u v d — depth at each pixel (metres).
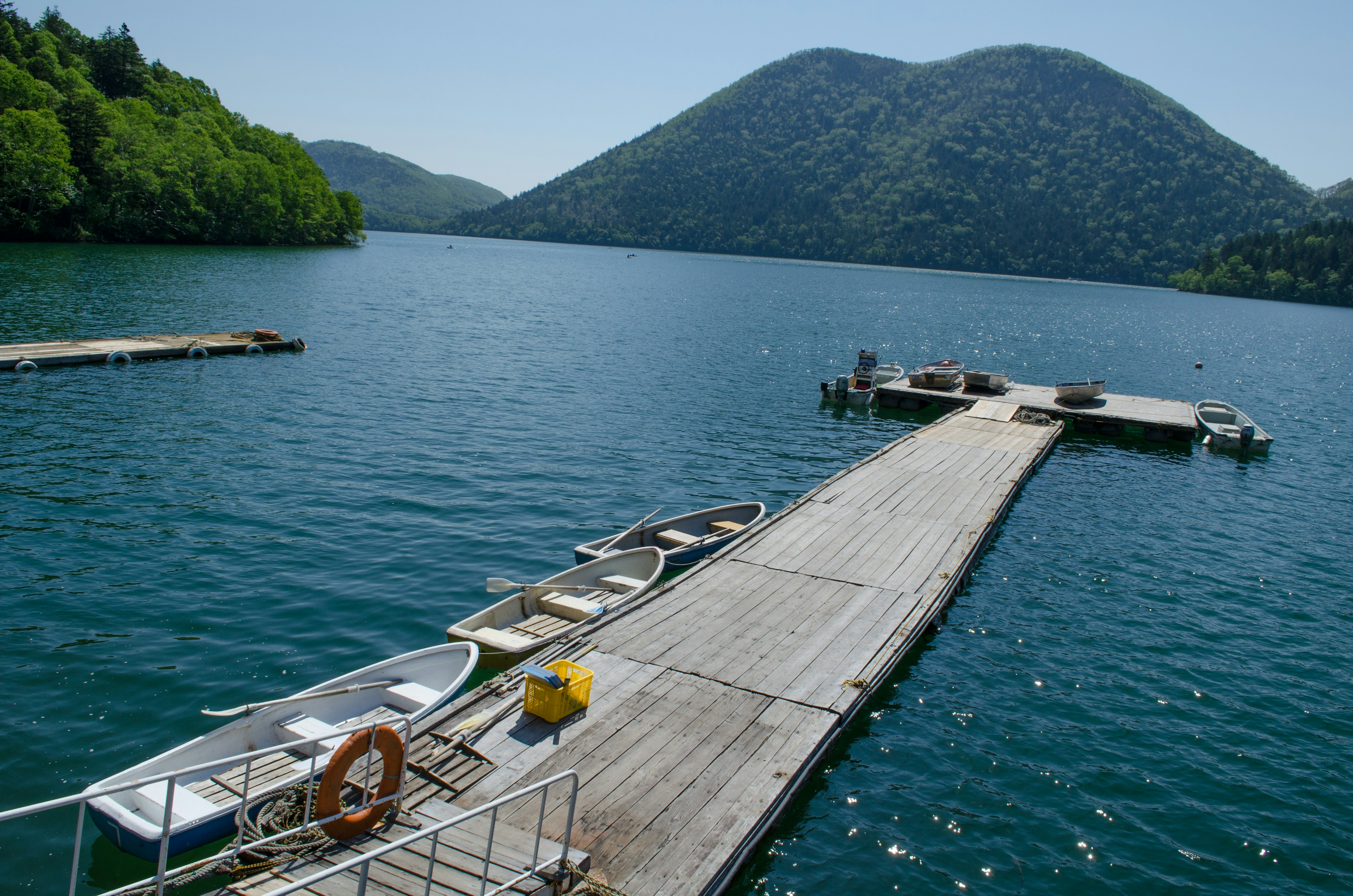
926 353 64.62
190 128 125.44
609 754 10.69
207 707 12.66
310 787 8.78
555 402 36.72
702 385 43.53
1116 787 11.96
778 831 10.64
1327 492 28.84
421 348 49.06
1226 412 39.50
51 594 15.88
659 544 20.31
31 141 94.25
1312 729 13.78
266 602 16.23
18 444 25.22
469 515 22.02
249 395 33.78
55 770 10.99
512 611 15.57
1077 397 39.47
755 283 147.50
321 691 11.66
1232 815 11.48
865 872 10.02
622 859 8.83
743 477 27.58
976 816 11.16
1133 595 18.97
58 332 45.47
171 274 78.38
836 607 15.79
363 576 17.75
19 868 9.27
